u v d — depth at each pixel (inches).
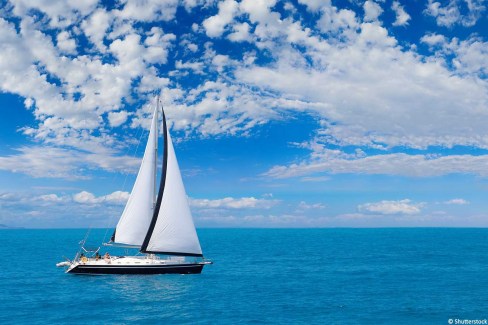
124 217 2214.6
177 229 2151.8
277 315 1466.5
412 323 1369.3
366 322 1379.2
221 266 3006.9
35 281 2158.0
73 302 1653.5
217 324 1350.9
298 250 4830.2
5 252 4382.4
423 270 2711.6
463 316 1451.8
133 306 1590.8
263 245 6067.9
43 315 1460.4
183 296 1777.8
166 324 1352.1
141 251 2132.1
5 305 1608.0
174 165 2185.0
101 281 2087.8
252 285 2086.6
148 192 2215.8
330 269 2807.6
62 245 6028.5
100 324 1349.7
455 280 2261.3
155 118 2237.9
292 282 2197.3
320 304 1635.1
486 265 2999.5
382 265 3041.3
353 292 1892.2
